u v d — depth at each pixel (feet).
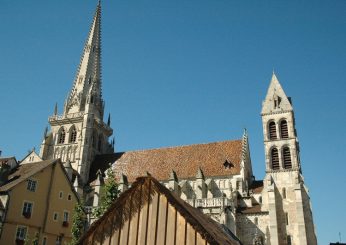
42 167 226.38
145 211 84.28
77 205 205.77
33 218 212.84
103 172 325.62
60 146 347.56
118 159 334.44
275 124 279.90
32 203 214.69
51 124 362.12
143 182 87.25
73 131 352.08
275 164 268.00
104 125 371.15
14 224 200.85
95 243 86.74
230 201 237.45
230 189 250.16
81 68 389.60
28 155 328.29
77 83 380.58
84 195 302.45
